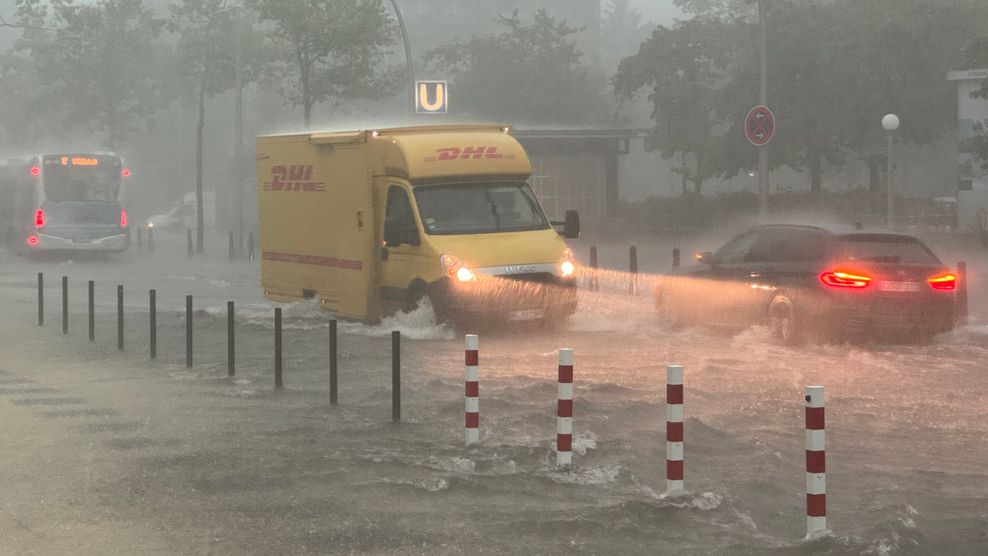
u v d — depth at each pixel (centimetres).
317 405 1312
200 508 876
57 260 4800
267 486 940
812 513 770
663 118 5844
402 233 1991
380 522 834
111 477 975
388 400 1338
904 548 775
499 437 1127
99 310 2498
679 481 881
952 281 1741
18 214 4941
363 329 2036
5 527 828
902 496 927
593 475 966
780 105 5588
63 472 995
